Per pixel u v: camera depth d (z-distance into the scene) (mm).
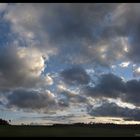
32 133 131375
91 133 134375
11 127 149375
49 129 145000
